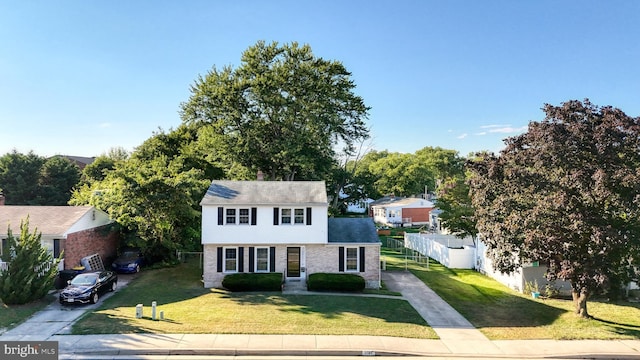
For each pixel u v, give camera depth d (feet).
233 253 87.40
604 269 59.11
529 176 64.03
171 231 103.45
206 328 56.65
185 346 50.16
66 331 54.95
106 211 104.27
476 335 58.34
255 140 148.87
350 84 155.63
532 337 57.77
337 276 82.99
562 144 61.93
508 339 56.85
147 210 97.04
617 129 60.75
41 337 52.60
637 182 55.47
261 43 152.46
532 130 67.36
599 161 60.49
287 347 50.55
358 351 50.34
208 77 151.33
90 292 69.05
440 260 121.19
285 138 148.56
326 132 152.76
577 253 62.28
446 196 129.70
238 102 146.51
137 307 61.31
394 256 131.13
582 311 67.87
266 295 77.20
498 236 66.13
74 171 210.38
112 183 108.06
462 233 123.85
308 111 148.46
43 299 71.77
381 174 297.12
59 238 83.87
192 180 102.32
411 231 198.70
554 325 63.77
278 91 147.84
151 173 101.14
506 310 72.33
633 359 50.80
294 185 95.14
